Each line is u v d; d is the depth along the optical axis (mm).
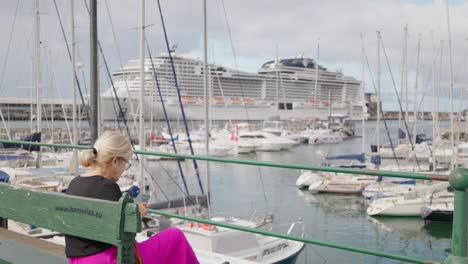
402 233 23188
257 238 13992
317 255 18453
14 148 29047
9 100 63281
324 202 31359
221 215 25688
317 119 105875
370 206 26719
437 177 3020
